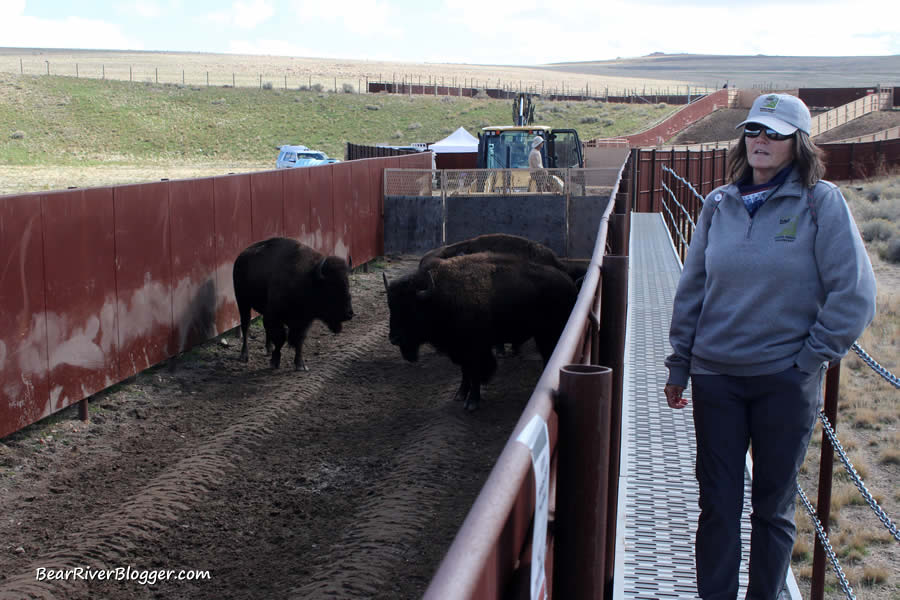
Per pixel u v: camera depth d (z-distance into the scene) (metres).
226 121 72.88
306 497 6.95
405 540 5.99
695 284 3.37
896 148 41.53
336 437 8.46
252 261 10.86
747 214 3.16
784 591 3.53
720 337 3.18
